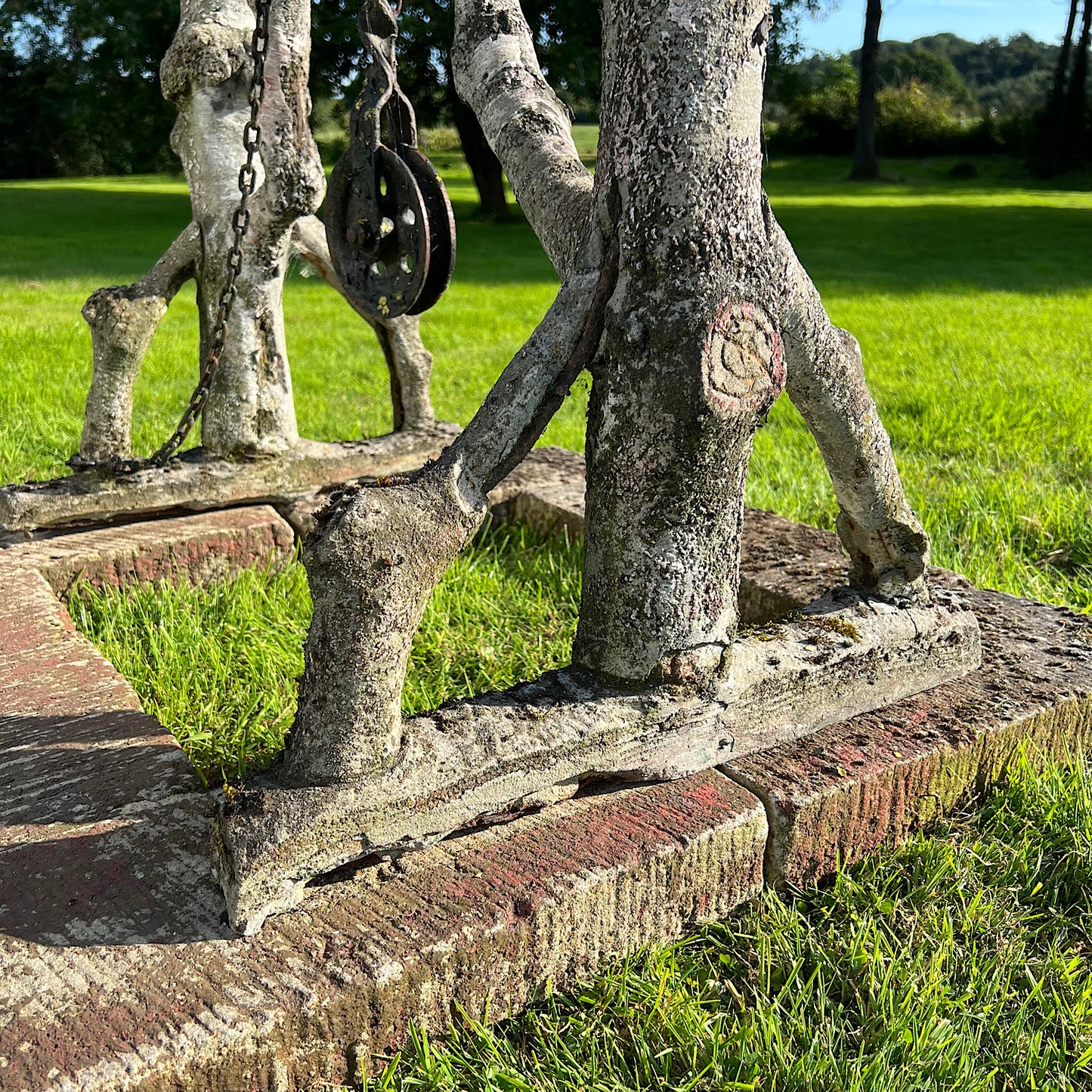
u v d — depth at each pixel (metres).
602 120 2.06
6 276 12.58
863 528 2.61
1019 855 2.35
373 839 1.90
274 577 3.76
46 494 3.61
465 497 1.97
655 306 2.00
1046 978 2.09
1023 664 2.83
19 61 33.88
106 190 27.92
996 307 11.02
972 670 2.76
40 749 2.29
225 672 3.10
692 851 2.09
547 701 2.15
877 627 2.56
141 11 18.23
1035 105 41.34
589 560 2.23
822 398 2.32
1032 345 8.57
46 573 3.37
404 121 2.27
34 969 1.71
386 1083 1.74
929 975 2.02
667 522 2.12
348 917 1.86
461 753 1.98
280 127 3.48
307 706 1.89
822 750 2.40
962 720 2.54
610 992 1.98
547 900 1.91
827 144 41.62
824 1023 1.93
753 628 2.55
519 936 1.88
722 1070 1.83
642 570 2.15
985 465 5.31
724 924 2.21
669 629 2.17
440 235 2.24
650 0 1.92
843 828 2.31
